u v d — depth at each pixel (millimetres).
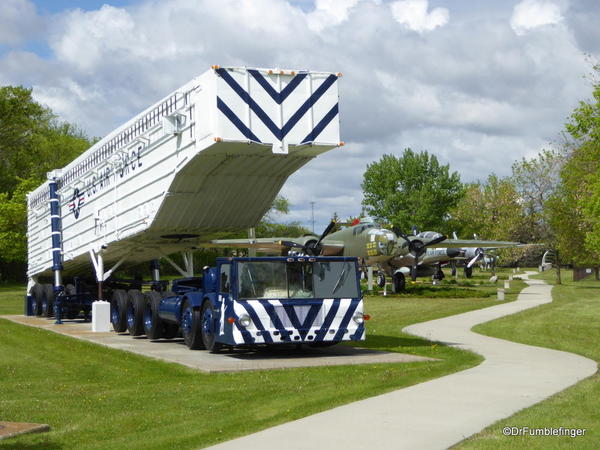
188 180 14469
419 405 8352
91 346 16016
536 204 53406
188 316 14898
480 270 73688
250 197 15391
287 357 13359
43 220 23203
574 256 44625
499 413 7836
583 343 15352
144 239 17062
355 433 7039
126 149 16656
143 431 7574
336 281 13523
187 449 6730
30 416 8422
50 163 61281
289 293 13172
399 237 37531
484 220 63312
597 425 7250
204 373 11477
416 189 73875
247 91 12883
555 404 8266
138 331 17609
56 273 21547
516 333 17469
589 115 31031
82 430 7668
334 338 13242
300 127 13211
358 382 10203
